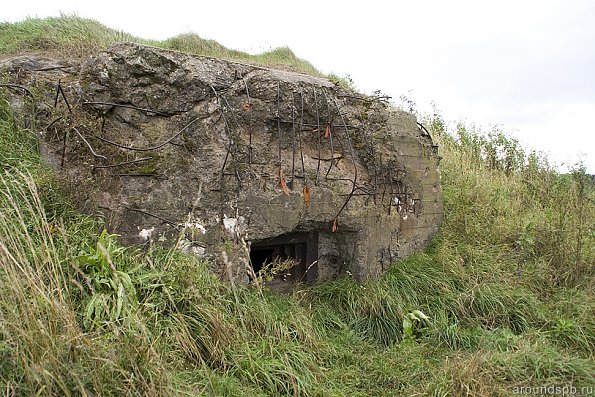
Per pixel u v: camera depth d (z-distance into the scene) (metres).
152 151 3.90
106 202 3.74
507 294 4.77
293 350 3.50
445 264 5.20
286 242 4.71
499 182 7.66
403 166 5.34
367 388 3.48
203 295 3.45
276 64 7.57
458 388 3.34
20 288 2.48
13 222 3.18
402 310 4.49
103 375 2.45
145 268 3.48
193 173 3.93
